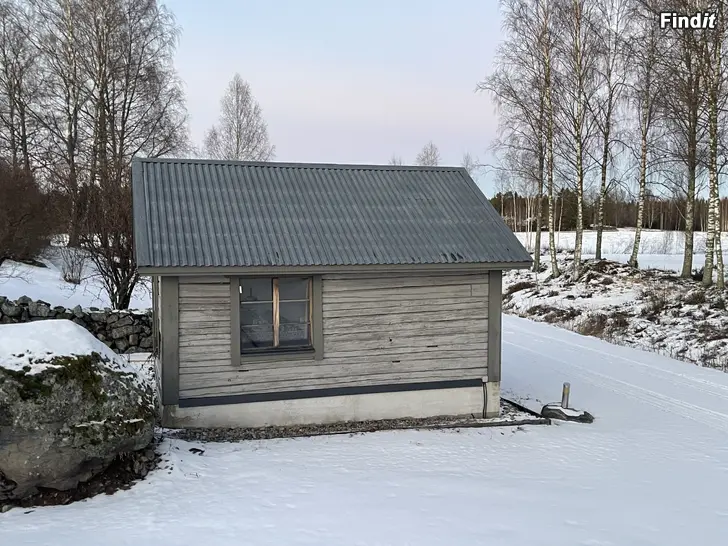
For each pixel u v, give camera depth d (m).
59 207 20.06
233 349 8.47
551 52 23.75
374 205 10.13
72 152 24.47
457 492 6.35
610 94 24.23
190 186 9.50
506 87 24.62
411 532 5.29
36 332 6.22
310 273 8.51
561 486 6.71
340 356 9.05
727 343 14.49
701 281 20.83
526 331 18.45
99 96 24.23
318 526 5.36
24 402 5.61
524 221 60.03
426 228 9.70
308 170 10.88
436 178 11.42
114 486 6.16
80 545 4.83
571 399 11.14
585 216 56.72
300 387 8.88
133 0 24.44
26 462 5.65
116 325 12.79
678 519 5.88
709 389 11.75
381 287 9.17
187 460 6.93
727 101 19.12
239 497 5.99
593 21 23.14
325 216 9.52
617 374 13.02
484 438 8.61
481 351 9.70
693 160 19.72
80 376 6.00
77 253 18.78
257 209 9.30
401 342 9.31
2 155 25.47
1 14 24.69
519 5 23.97
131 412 6.32
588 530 5.50
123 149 24.56
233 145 36.53
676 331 16.19
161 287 8.22
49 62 24.41
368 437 8.42
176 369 8.28
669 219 55.47
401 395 9.38
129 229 13.73
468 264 8.99
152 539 5.00
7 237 18.28
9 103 26.58
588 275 24.56
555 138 25.52
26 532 5.09
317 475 6.74
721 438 8.86
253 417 8.68
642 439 8.76
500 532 5.36
